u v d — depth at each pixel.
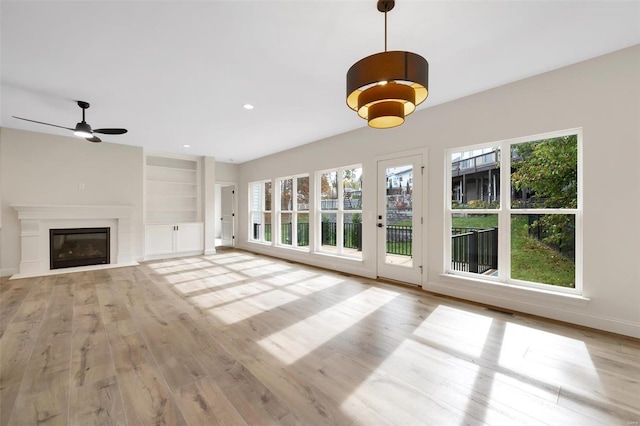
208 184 7.18
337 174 5.41
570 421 1.53
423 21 2.12
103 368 2.04
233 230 8.38
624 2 1.92
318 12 2.03
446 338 2.51
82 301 3.50
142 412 1.59
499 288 3.25
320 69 2.84
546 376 1.94
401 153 4.21
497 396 1.74
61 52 2.51
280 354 2.24
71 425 1.49
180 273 5.02
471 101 3.48
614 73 2.56
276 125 4.66
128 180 5.96
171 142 5.80
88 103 3.65
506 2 1.92
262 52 2.54
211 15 2.05
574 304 2.76
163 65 2.75
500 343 2.41
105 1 1.90
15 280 4.48
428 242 3.92
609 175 2.59
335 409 1.62
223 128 4.81
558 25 2.18
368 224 4.71
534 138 3.08
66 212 5.15
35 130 4.92
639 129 2.45
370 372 1.99
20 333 2.60
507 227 3.30
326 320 2.92
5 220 4.77
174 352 2.27
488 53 2.57
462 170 3.72
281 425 1.50
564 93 2.83
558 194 3.03
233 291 3.94
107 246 5.66
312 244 5.79
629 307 2.50
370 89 1.67
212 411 1.60
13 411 1.59
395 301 3.50
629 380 1.89
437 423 1.52
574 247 2.95
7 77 2.96
